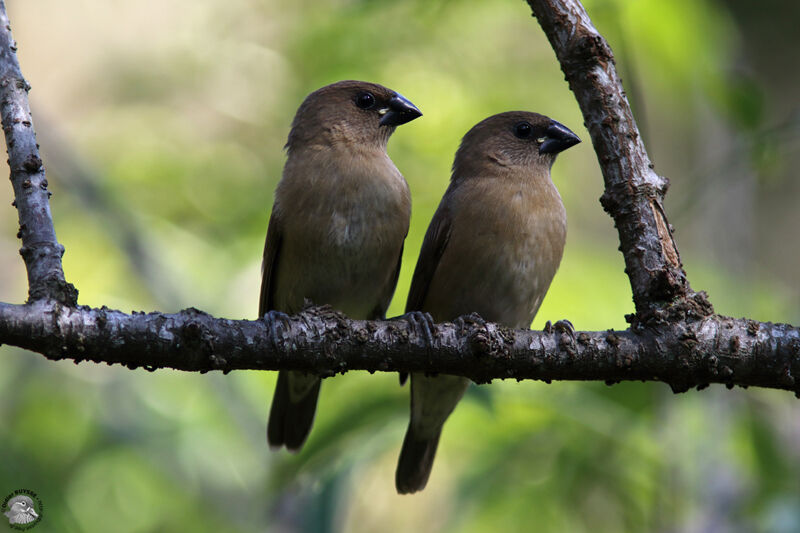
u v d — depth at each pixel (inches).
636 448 381.4
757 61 751.7
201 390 533.3
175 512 517.3
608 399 388.8
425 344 271.3
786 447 407.8
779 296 482.6
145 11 751.7
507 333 273.3
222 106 658.8
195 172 599.2
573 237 538.0
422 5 514.9
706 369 268.1
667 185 277.7
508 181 384.2
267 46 684.1
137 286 575.2
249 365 260.4
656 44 430.3
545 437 385.4
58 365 560.4
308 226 379.9
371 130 392.8
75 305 242.4
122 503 519.8
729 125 491.8
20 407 544.4
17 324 234.5
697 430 390.3
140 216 579.2
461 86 561.6
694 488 380.8
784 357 266.7
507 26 576.7
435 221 394.0
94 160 627.2
